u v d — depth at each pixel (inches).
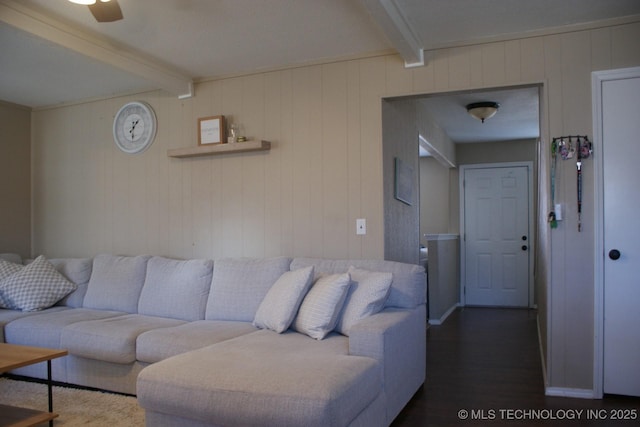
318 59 148.6
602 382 122.5
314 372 83.7
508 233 277.9
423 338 129.7
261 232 156.6
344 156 146.0
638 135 120.5
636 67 119.6
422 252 251.1
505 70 129.9
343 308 114.3
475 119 227.1
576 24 123.7
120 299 152.9
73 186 190.2
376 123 142.6
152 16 118.3
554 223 125.3
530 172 275.1
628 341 121.0
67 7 114.3
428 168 302.5
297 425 75.9
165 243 172.1
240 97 160.4
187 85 164.9
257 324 123.6
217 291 139.7
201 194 166.2
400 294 122.0
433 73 136.6
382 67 142.3
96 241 185.2
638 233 120.5
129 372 123.0
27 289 151.9
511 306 275.3
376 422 92.7
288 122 153.3
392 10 110.6
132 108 178.4
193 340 114.3
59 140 193.5
